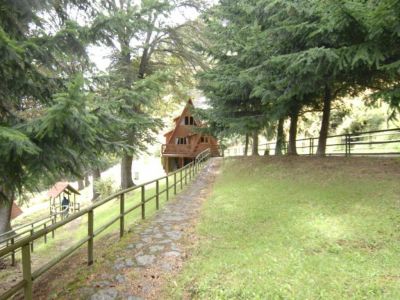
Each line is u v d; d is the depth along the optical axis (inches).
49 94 229.9
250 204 363.6
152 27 254.7
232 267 204.7
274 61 383.6
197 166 860.6
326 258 206.7
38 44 205.6
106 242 286.7
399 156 470.3
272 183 458.9
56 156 173.3
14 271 377.1
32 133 162.6
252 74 479.8
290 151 636.1
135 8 240.8
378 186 339.3
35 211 1077.8
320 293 165.9
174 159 1440.7
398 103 312.8
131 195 789.2
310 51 321.7
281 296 165.9
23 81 207.0
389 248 213.5
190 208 400.5
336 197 332.2
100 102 214.5
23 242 150.8
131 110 248.7
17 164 176.2
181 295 179.2
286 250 224.8
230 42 541.0
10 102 225.1
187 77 826.2
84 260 245.1
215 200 418.3
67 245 507.2
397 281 172.2
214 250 239.9
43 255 455.5
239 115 635.5
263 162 636.7
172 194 524.4
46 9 208.8
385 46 309.9
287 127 958.4
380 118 957.8
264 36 438.9
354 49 315.9
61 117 145.7
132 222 349.7
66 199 903.7
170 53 834.2
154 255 239.0
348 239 233.9
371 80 467.2
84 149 195.0
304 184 412.2
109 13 229.3
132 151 242.8
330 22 299.4
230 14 613.3
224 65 594.2
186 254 239.0
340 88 537.3
